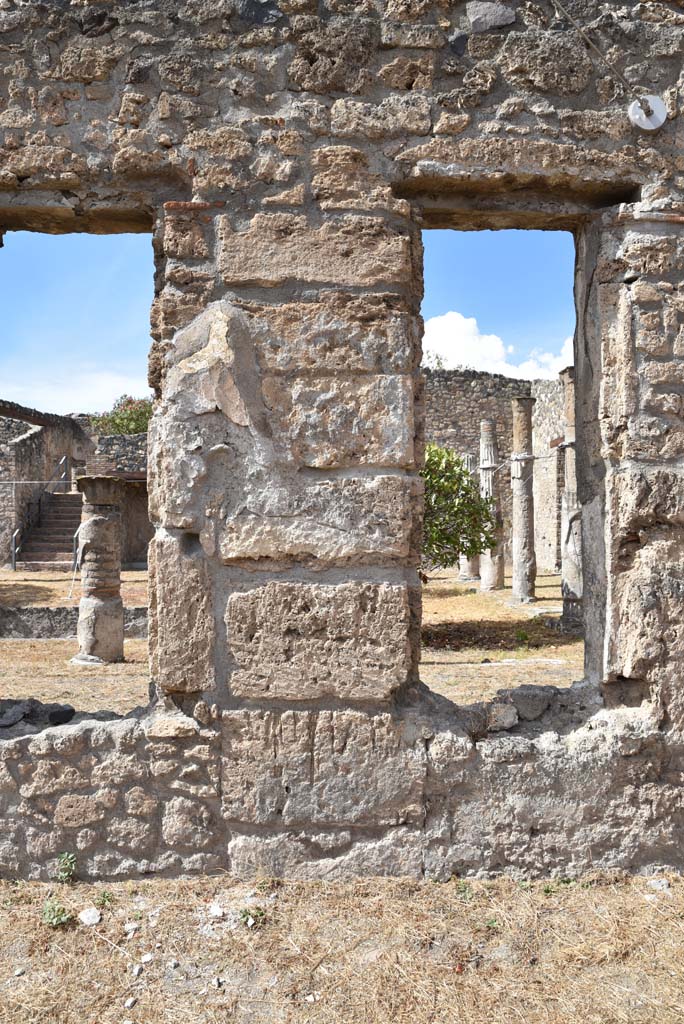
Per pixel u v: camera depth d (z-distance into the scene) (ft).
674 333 11.02
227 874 10.38
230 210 10.48
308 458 10.40
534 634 35.99
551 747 10.73
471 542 37.22
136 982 8.73
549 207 11.41
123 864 10.38
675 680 10.95
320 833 10.43
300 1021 8.23
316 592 10.37
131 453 68.28
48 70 10.55
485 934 9.52
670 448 10.98
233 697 10.40
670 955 9.21
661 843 10.82
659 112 10.85
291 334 10.44
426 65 10.66
